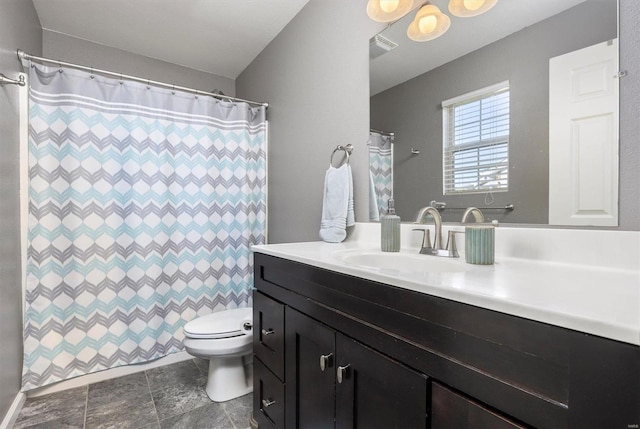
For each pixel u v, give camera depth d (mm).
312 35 1810
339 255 1089
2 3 1311
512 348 497
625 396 387
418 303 646
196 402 1580
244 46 2303
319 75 1763
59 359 1664
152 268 1912
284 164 2111
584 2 831
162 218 1949
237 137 2211
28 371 1572
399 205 1349
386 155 1395
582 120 832
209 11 1896
